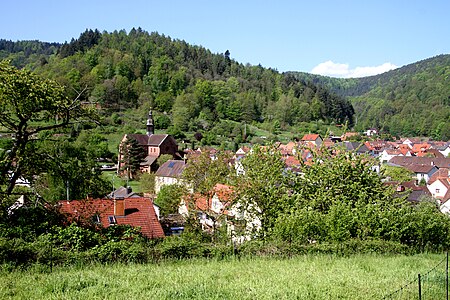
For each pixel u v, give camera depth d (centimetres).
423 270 1462
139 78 15738
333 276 1334
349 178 2556
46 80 2005
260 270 1431
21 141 1959
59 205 2025
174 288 1160
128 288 1164
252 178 2677
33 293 1113
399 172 6719
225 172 3111
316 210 2183
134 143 8425
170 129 12119
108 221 2730
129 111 13650
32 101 1892
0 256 1398
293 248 1797
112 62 16075
